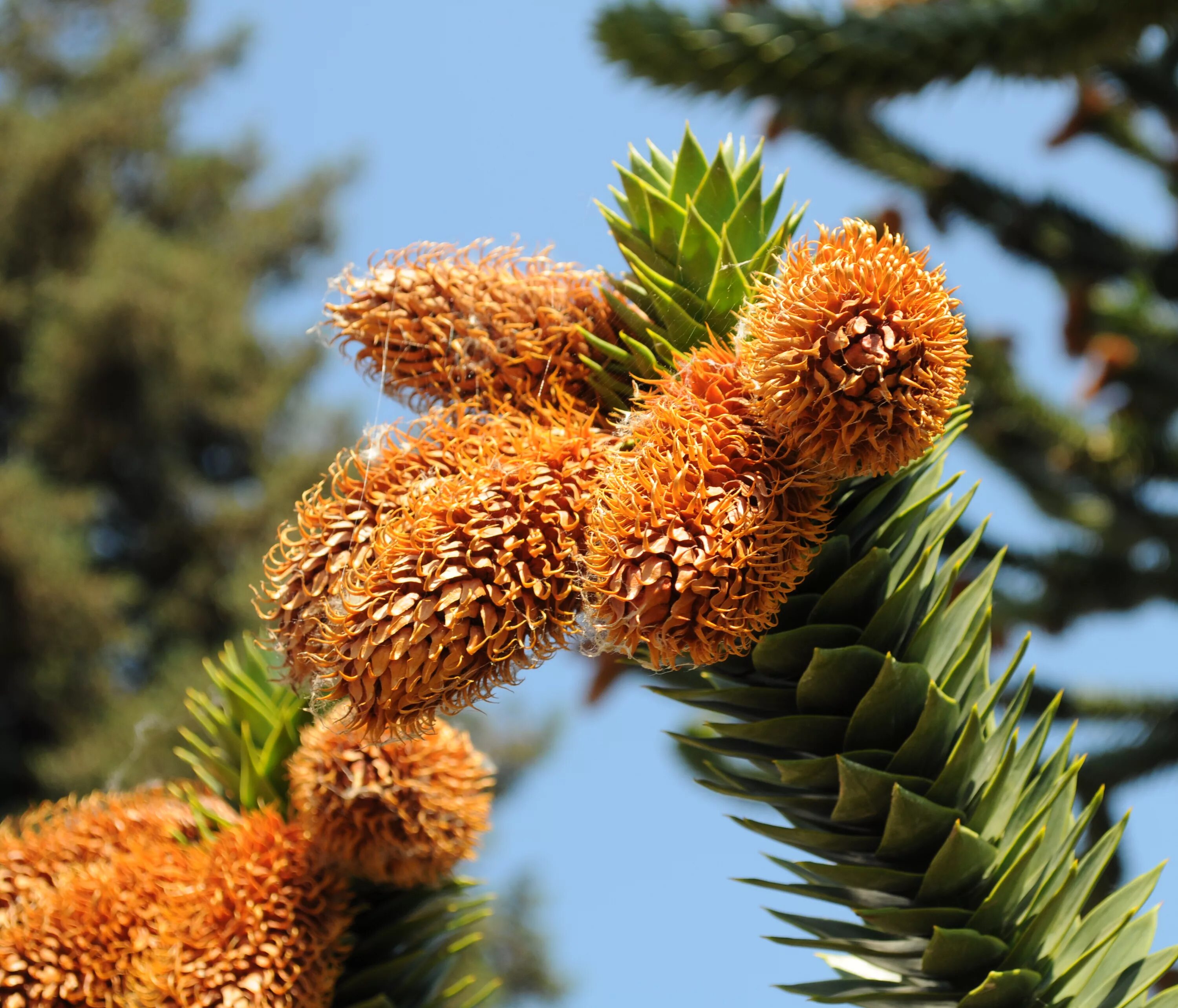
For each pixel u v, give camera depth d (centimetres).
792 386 71
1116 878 152
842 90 154
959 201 193
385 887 83
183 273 549
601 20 163
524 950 458
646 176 81
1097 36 145
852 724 78
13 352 542
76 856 83
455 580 72
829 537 78
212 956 78
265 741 89
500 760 463
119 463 543
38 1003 78
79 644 453
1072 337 203
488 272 79
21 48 671
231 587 488
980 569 179
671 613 71
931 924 78
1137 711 174
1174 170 209
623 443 74
